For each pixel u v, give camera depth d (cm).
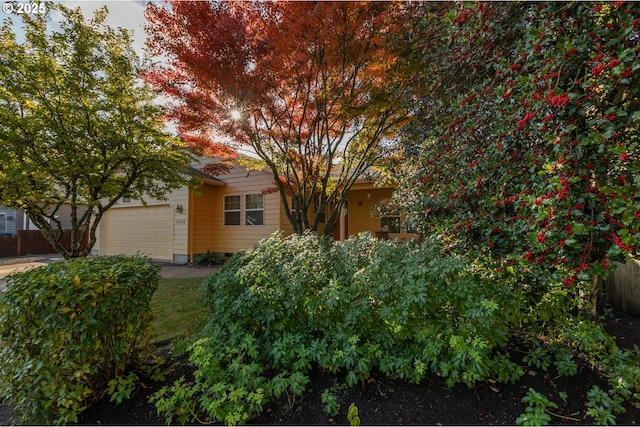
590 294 282
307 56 408
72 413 198
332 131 545
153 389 231
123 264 242
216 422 196
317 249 288
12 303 202
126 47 518
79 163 490
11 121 433
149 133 540
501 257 246
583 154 184
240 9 387
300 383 205
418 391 207
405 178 427
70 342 204
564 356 217
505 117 234
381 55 399
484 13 231
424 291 203
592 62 175
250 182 962
